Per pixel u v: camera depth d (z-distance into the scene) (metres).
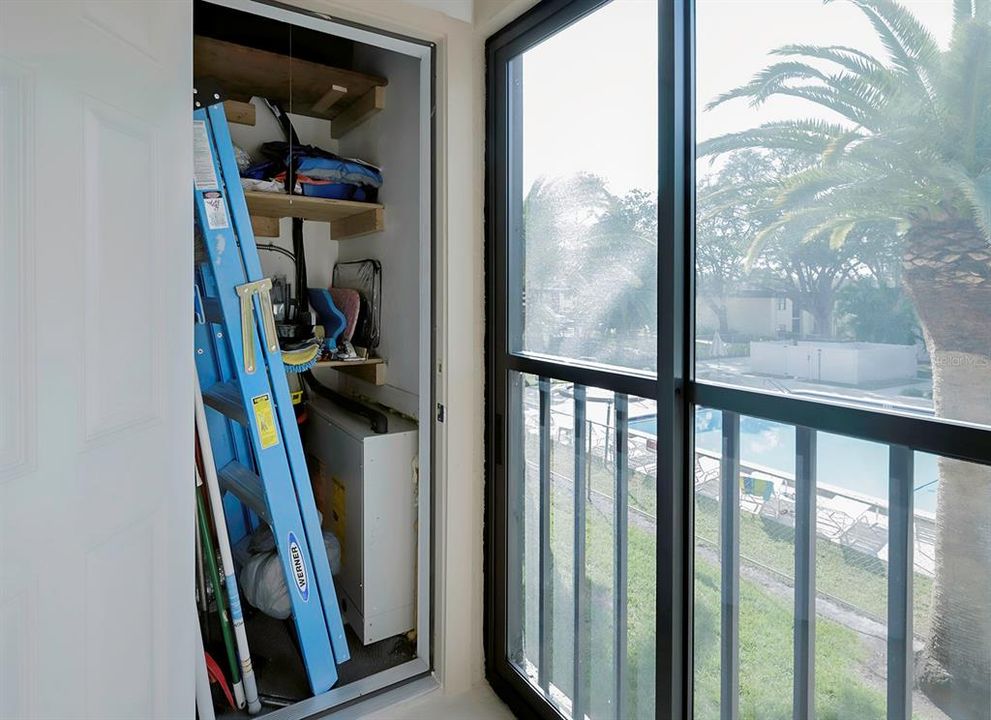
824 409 0.95
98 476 0.96
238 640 1.69
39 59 0.84
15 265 0.81
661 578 1.23
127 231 1.03
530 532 1.68
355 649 2.00
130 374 1.05
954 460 0.80
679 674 1.22
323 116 2.67
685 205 1.17
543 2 1.50
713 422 1.15
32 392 0.84
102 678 0.97
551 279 1.55
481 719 1.70
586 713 1.49
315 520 1.82
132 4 1.04
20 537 0.82
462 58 1.71
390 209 2.28
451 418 1.78
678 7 1.15
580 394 1.47
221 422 2.20
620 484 1.36
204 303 1.85
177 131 1.18
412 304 2.13
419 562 1.92
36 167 0.84
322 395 2.62
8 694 0.80
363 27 1.60
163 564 1.15
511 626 1.78
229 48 1.99
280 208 2.29
